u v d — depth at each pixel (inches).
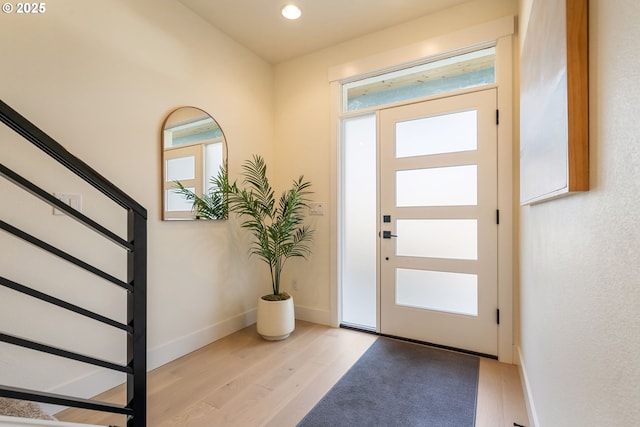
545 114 42.2
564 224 38.1
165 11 89.1
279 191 129.3
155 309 86.4
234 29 106.3
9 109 33.2
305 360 89.4
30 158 62.3
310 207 121.9
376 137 110.0
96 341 72.2
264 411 66.4
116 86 77.5
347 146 118.5
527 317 69.4
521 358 79.7
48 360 65.1
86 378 70.5
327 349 96.7
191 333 95.8
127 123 79.7
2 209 58.9
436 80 102.0
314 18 100.7
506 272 89.3
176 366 86.0
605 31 25.9
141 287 48.6
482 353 92.8
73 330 68.6
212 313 103.3
